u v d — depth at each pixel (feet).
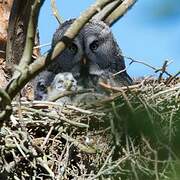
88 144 27.81
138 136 18.88
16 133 26.89
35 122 27.99
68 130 28.07
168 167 24.98
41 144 27.76
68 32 22.08
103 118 27.94
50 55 22.12
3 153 26.55
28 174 27.09
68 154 27.20
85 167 27.58
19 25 36.11
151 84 29.40
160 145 25.66
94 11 22.00
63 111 28.50
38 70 22.33
